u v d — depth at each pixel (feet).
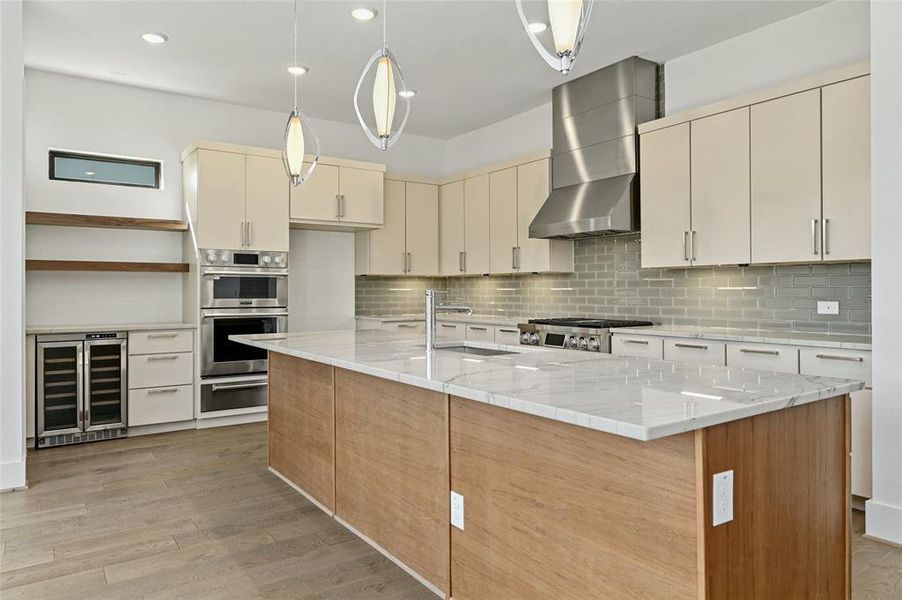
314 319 19.89
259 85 16.43
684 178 13.42
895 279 9.05
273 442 12.45
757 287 13.17
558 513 5.86
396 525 8.34
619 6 11.97
